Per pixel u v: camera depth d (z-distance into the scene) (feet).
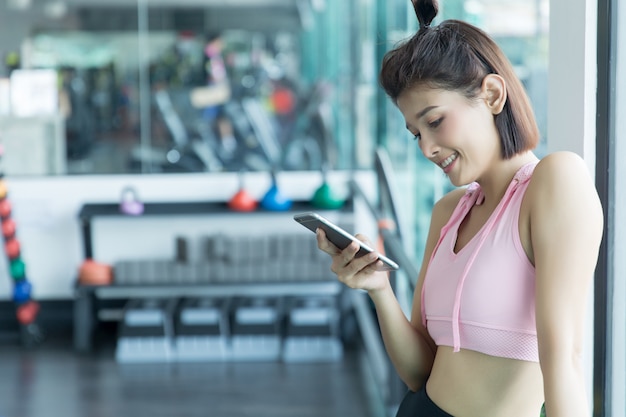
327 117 22.30
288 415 15.81
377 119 21.30
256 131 22.31
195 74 22.12
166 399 16.80
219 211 19.97
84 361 19.22
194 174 21.70
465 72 4.61
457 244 5.01
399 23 16.89
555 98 6.49
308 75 22.35
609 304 6.51
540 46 9.87
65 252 21.30
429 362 5.56
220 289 21.06
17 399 16.98
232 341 19.07
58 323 21.47
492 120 4.72
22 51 21.74
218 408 16.28
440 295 4.95
